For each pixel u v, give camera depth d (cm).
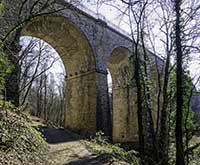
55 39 2841
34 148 1302
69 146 1875
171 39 1103
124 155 1719
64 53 3044
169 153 1198
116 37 3194
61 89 5481
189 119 1144
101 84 2908
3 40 1402
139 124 1168
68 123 3097
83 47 2911
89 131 2808
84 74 2994
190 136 1110
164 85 1162
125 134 3516
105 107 2905
